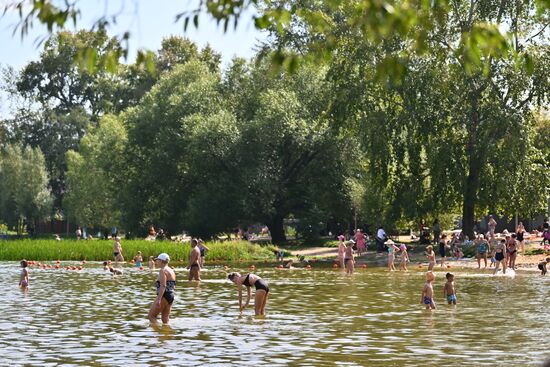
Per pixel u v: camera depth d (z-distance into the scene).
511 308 28.09
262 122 73.62
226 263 58.47
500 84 56.78
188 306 28.62
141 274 46.69
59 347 19.47
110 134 90.25
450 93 57.25
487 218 89.12
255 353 18.55
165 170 77.81
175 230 81.06
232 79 80.94
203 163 74.12
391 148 59.19
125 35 9.13
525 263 52.75
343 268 51.88
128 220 81.62
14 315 26.17
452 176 57.41
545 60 56.16
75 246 62.53
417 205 59.56
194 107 78.88
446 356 18.20
